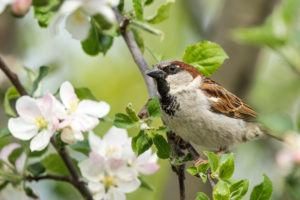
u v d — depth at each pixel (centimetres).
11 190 970
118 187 814
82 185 856
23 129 760
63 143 793
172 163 781
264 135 1146
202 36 1642
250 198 748
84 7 662
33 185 1205
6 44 1378
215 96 1070
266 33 1161
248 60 1395
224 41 1402
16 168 860
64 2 670
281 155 1071
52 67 1243
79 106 766
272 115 1096
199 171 748
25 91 823
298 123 1099
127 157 828
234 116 1104
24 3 694
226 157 749
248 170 1567
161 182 1540
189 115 1034
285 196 1201
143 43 940
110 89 1744
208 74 884
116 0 686
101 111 767
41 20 820
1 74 1006
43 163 914
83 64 1744
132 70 1764
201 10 1661
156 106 758
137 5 885
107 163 809
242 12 1411
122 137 842
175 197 1295
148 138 759
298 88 1684
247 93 1413
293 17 1180
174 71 1028
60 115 758
